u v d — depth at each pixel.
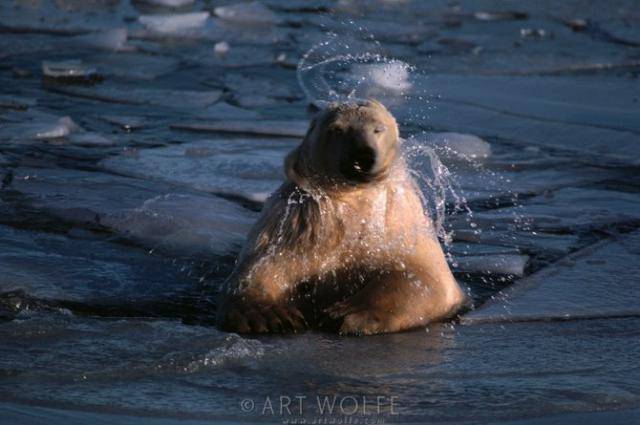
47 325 16.86
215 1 59.78
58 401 14.02
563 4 61.50
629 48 50.12
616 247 22.83
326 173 17.70
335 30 51.81
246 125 33.25
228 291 18.17
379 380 15.23
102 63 42.84
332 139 17.44
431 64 44.25
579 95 39.56
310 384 14.98
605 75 43.97
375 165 16.92
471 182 28.20
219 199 25.39
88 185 26.36
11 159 28.64
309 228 18.12
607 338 17.52
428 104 37.22
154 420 13.52
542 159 31.03
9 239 22.08
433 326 18.00
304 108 36.88
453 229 23.92
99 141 31.19
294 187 18.52
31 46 45.25
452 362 16.14
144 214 23.75
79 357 15.59
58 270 20.31
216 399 14.30
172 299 19.19
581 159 31.39
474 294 19.72
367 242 18.23
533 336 17.55
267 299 18.06
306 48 47.44
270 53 46.19
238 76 41.72
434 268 18.56
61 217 23.73
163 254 21.72
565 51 48.38
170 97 37.66
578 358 16.47
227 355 15.84
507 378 15.47
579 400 14.48
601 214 25.45
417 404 14.26
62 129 31.55
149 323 17.23
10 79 39.44
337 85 39.66
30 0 55.88
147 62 43.50
